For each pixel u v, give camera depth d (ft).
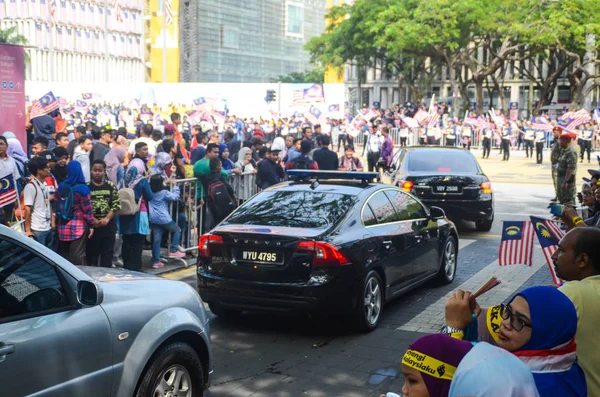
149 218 32.71
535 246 39.86
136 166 33.09
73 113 152.05
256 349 21.95
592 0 147.95
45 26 298.35
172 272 33.01
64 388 12.27
